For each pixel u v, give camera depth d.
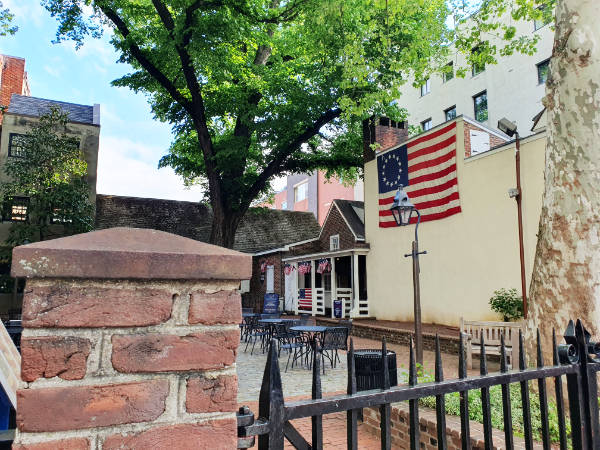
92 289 1.09
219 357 1.20
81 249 1.06
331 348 8.53
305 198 38.88
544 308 4.53
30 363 1.02
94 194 19.91
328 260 21.06
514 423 3.51
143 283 1.14
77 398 1.05
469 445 1.62
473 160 12.83
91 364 1.08
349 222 19.89
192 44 12.61
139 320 1.12
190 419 1.15
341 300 17.72
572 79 4.59
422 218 14.62
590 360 2.00
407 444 3.91
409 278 15.13
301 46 16.61
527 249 11.05
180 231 24.25
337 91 14.68
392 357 4.77
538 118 14.20
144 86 16.88
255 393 6.41
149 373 1.13
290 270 22.53
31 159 16.06
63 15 13.93
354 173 22.12
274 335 10.20
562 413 1.89
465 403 1.64
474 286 12.56
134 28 16.19
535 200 10.95
